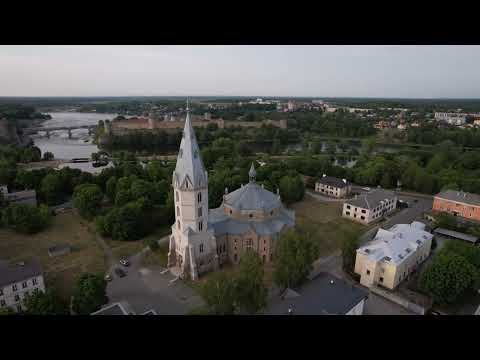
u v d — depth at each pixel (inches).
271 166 6082.7
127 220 3850.9
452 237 3973.9
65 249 3540.8
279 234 3314.5
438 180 5669.3
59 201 5206.7
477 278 2642.7
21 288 2630.4
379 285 2984.7
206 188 2984.7
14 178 5590.6
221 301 2110.0
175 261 3265.3
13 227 4065.0
